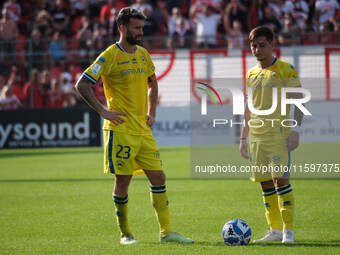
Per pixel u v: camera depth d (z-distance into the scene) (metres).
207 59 63.69
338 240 20.08
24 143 60.09
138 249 19.42
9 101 61.41
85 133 59.91
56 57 62.03
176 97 63.97
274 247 19.06
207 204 29.05
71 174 42.75
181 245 19.92
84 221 25.67
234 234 19.59
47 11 76.81
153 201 20.95
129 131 20.38
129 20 20.08
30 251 19.80
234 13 71.00
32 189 36.19
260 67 21.03
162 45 64.25
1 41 62.09
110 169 20.52
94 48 62.38
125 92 20.41
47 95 62.56
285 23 69.38
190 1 77.44
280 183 20.11
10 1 76.88
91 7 76.62
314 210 26.31
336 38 61.72
